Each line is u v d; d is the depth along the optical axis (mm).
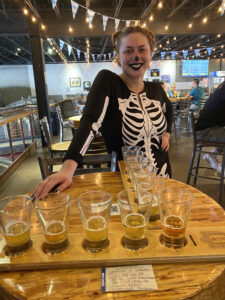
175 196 767
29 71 14430
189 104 6793
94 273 548
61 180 942
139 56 1371
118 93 1398
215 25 6250
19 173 3826
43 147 5512
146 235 670
